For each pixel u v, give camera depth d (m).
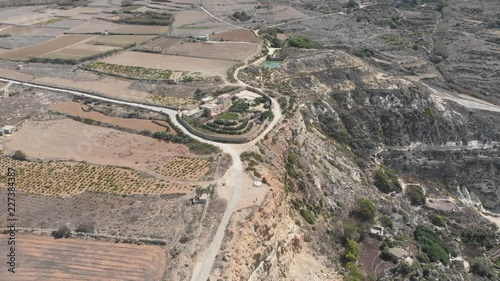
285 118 147.75
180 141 132.12
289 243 103.88
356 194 144.50
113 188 108.69
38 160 124.19
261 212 96.44
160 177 112.69
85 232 90.44
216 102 156.12
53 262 82.56
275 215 101.12
